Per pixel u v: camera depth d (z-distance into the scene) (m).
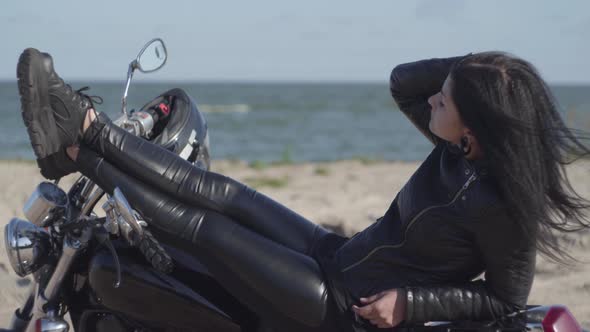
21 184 8.95
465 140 2.57
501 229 2.49
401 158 20.67
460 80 2.52
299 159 20.88
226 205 3.03
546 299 4.83
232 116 54.12
